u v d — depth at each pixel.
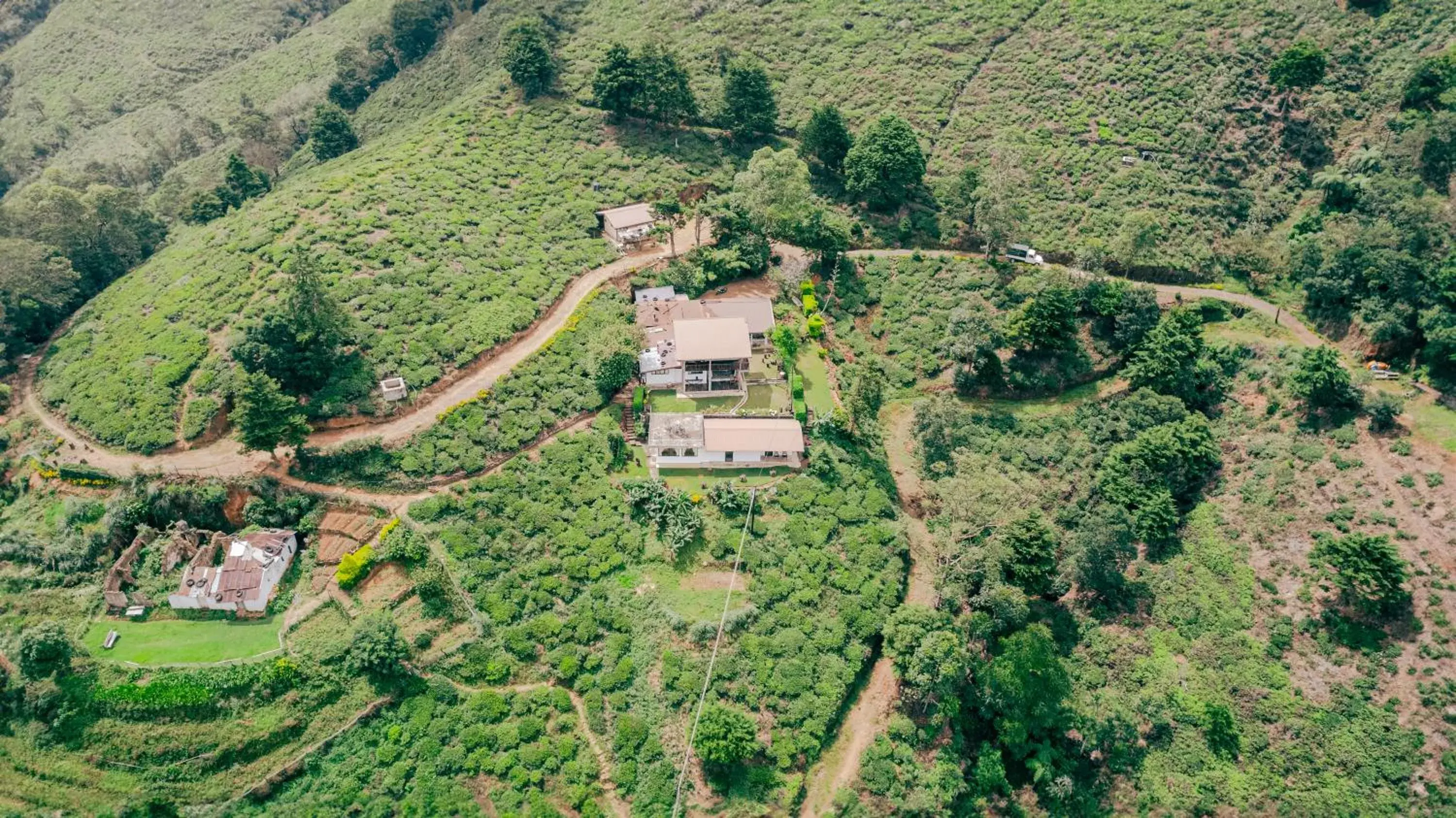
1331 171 125.50
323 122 158.00
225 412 94.88
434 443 94.31
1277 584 92.38
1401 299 106.38
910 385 112.50
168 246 128.75
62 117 198.12
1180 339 107.50
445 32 188.38
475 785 74.31
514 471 94.25
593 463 96.06
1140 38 144.38
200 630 79.31
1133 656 91.19
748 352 102.81
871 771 77.88
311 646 78.50
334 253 112.31
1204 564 95.75
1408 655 84.06
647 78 138.50
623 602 85.88
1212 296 119.25
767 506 93.75
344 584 82.44
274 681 76.00
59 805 71.69
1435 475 92.38
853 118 143.00
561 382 102.69
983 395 112.38
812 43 156.75
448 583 83.81
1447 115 118.62
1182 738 85.81
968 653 85.06
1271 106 134.00
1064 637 92.62
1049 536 90.38
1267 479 99.19
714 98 144.88
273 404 86.69
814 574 88.75
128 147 187.88
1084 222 126.94
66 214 118.31
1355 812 78.88
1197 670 89.25
